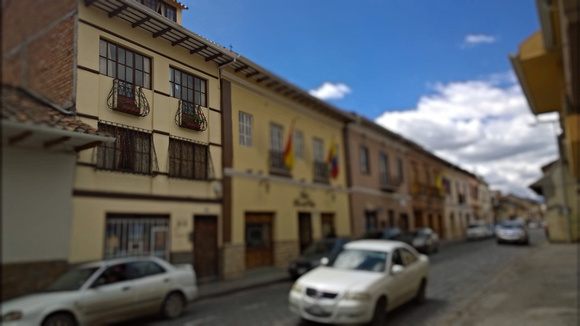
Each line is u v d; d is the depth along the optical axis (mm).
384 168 25188
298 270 12891
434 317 7750
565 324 6547
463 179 44938
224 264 7969
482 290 10156
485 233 36594
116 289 5848
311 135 16734
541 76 7805
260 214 12500
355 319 6715
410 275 8406
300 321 7500
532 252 20312
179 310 7320
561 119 10047
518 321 6906
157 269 7055
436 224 34062
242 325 7234
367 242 9055
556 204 26203
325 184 17516
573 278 11102
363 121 21734
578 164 8078
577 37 4793
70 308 2906
